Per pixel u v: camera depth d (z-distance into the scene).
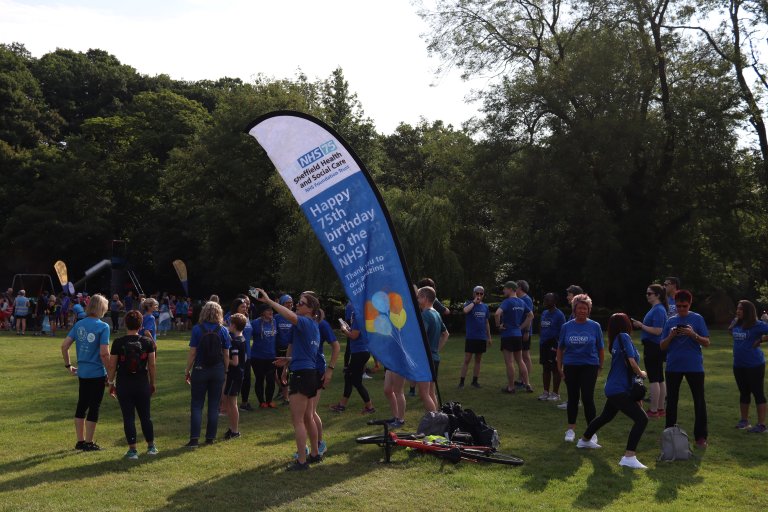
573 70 32.69
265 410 11.08
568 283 39.66
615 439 8.99
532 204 34.88
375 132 46.00
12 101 56.28
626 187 35.38
